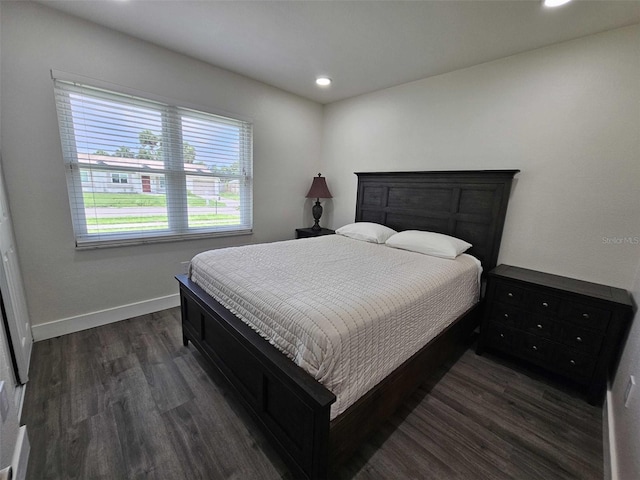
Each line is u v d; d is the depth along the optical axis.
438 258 2.22
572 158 1.99
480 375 1.96
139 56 2.26
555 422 1.58
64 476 1.19
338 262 2.02
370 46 2.18
